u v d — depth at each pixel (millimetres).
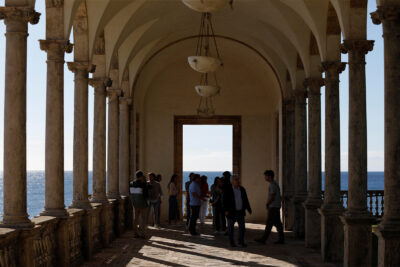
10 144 7914
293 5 12461
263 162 21141
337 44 11656
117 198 15391
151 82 21234
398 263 7395
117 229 15125
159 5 14758
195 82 21266
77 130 11570
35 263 8234
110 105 15766
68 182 100688
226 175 13203
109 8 12156
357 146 9656
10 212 7773
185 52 20469
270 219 13750
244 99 21281
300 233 15008
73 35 11766
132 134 18281
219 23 17359
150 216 19734
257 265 10477
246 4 14914
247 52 19484
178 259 11180
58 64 9867
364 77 9711
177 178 21094
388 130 7637
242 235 13141
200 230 16906
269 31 15867
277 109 19656
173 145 21125
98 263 10734
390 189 7574
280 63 17969
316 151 13430
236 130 21266
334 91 11484
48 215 9469
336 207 11242
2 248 6984
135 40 15898
